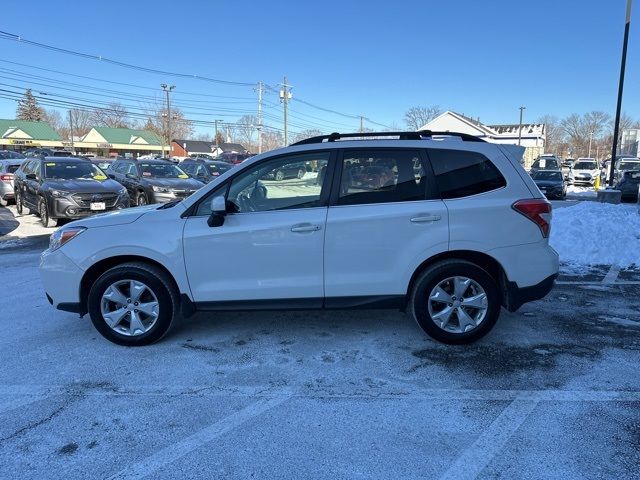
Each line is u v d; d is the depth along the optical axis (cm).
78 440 316
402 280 440
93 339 482
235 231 436
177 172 1573
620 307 565
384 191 441
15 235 1165
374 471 283
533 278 442
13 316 556
